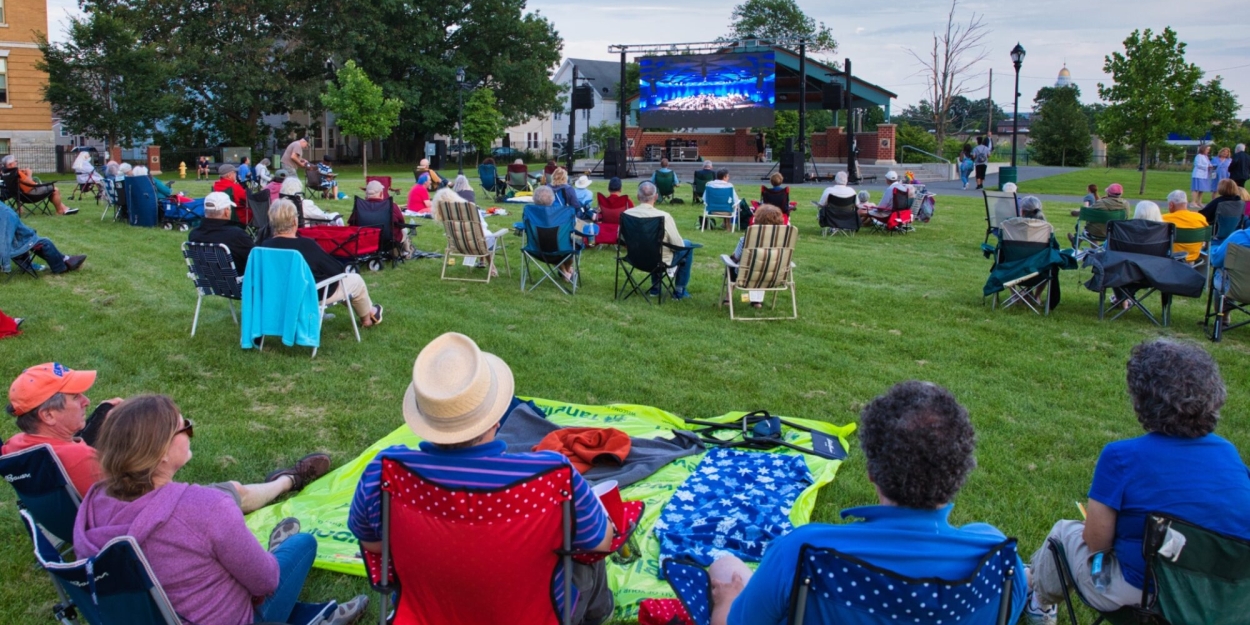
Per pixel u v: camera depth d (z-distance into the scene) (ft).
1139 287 26.37
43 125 109.29
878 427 7.14
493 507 7.97
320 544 12.52
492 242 32.32
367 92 92.43
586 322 25.96
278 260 21.44
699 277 33.86
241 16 123.24
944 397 7.22
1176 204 30.66
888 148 103.81
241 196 43.34
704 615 9.07
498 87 140.87
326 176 66.18
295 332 21.50
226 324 25.14
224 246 22.47
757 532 12.71
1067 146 155.63
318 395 19.26
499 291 30.30
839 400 19.43
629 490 14.37
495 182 63.57
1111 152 128.77
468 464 8.24
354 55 127.54
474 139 123.03
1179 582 8.24
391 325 25.17
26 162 108.27
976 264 37.37
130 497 8.71
